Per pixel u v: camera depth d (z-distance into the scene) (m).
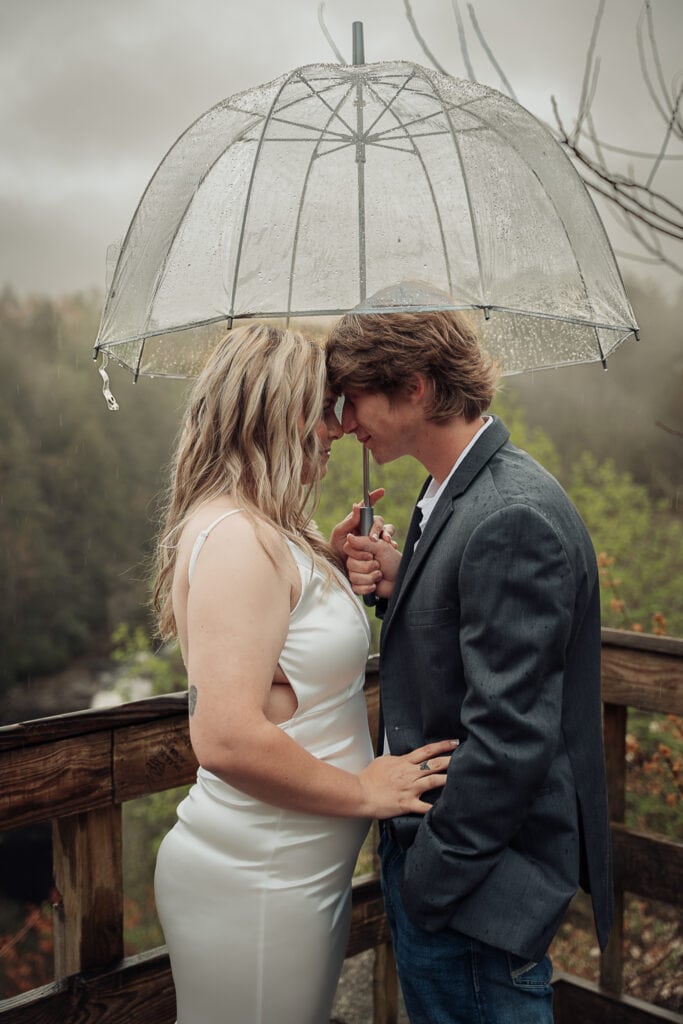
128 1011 1.88
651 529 7.29
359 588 1.69
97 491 25.30
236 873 1.52
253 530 1.43
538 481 1.46
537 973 1.49
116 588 24.81
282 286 1.39
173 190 1.57
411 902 1.46
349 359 1.53
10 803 1.71
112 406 1.71
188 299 1.45
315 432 1.53
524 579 1.36
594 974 4.84
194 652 1.41
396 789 1.48
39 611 23.88
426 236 1.39
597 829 1.53
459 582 1.41
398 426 1.56
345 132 1.46
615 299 1.55
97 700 22.52
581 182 1.60
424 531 1.52
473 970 1.49
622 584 6.62
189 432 1.56
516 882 1.43
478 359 1.55
